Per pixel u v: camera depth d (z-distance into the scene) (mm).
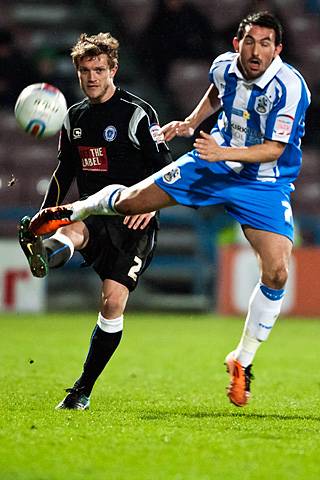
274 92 19172
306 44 70625
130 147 21094
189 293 59188
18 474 13672
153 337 42312
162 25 63719
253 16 18891
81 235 20859
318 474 14133
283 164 20156
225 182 20000
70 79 63312
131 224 20391
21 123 20188
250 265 54688
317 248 54812
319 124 64250
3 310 53562
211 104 21875
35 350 35281
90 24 72625
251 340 20312
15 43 66125
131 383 26875
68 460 14695
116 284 20656
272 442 16609
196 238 60094
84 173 21438
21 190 59812
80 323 47781
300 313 54812
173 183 19984
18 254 53500
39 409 20375
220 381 27859
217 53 63625
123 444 16062
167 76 66125
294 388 26406
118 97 21062
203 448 15828
